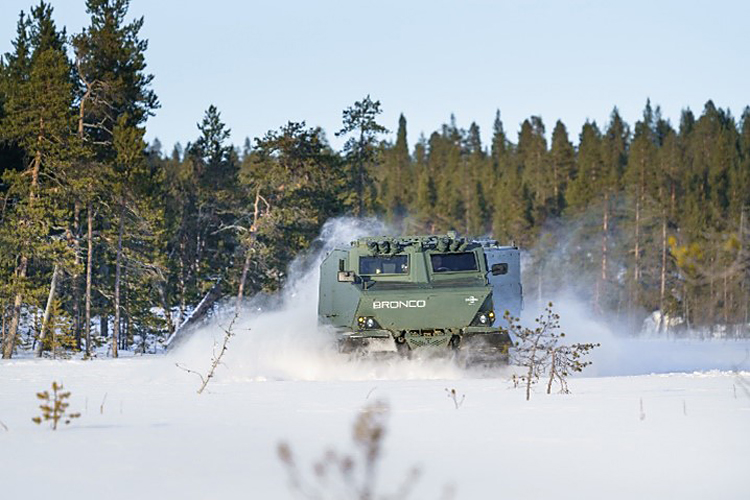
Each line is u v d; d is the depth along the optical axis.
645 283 159.88
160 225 98.94
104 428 20.27
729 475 15.05
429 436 19.20
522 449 17.58
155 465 15.80
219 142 123.50
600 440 18.55
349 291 42.88
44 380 37.72
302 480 14.72
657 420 21.41
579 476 15.07
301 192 106.00
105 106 90.62
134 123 92.94
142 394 29.70
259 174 101.94
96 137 92.19
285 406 25.27
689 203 175.25
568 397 27.38
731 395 27.33
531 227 196.25
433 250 43.91
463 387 31.69
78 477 14.79
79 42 88.75
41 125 75.62
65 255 76.12
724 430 19.77
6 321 84.38
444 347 42.16
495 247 47.12
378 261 43.53
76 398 28.34
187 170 139.62
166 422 21.48
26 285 75.88
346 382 34.94
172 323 108.06
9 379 38.47
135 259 88.50
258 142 103.50
